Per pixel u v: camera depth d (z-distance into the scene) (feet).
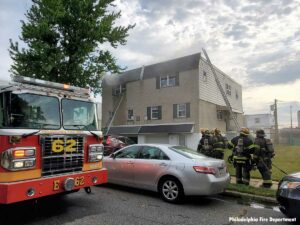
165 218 18.44
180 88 80.94
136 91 91.30
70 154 18.45
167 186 22.70
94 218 18.01
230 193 25.04
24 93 16.76
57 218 17.88
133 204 21.67
